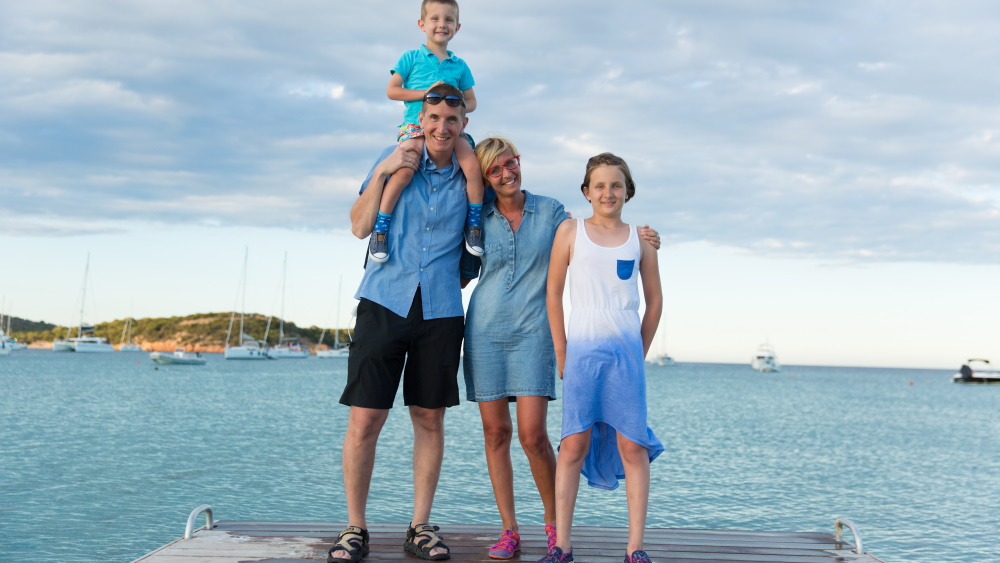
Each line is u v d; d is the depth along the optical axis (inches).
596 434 155.8
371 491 529.7
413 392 155.3
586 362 145.3
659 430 1119.6
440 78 195.3
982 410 1804.9
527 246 156.9
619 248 148.9
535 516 450.6
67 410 1220.5
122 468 639.1
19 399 1435.8
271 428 999.0
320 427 1018.7
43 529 416.8
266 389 1945.1
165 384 2092.8
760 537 176.7
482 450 788.0
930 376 6771.7
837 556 158.9
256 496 520.4
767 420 1353.3
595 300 147.9
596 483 155.6
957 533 461.4
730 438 1012.5
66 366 3307.1
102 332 7126.0
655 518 473.1
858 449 912.9
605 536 175.5
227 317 7160.4
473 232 156.9
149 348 6835.6
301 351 5221.5
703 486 603.5
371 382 150.1
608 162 150.6
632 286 149.6
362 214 156.3
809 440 1009.5
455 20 199.2
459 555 155.8
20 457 697.0
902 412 1691.7
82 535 404.2
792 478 665.0
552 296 151.9
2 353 4886.8
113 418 1101.1
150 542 391.9
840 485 633.6
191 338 6865.2
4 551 370.9
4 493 519.8
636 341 147.5
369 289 153.6
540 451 156.6
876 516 508.7
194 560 147.6
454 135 153.6
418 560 150.0
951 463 797.2
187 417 1143.6
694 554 159.0
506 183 154.2
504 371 155.6
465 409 1429.6
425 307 152.6
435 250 155.6
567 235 151.2
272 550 156.0
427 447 157.8
